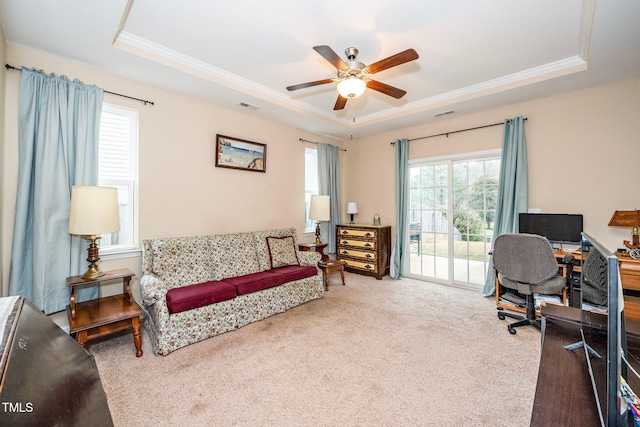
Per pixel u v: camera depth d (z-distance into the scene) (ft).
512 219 11.88
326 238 17.07
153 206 10.23
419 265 15.46
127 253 9.56
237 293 9.37
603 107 10.21
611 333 2.66
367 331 8.95
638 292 7.94
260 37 8.06
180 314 7.96
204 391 6.08
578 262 9.34
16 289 7.50
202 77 9.63
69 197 8.18
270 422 5.22
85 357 4.04
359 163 18.07
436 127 14.55
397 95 8.88
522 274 8.72
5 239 7.52
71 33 7.15
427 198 15.12
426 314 10.35
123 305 7.99
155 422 5.20
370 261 15.65
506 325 9.39
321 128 15.75
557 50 8.71
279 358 7.38
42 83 7.82
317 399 5.83
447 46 8.50
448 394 5.97
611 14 6.41
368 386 6.24
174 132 10.76
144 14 7.04
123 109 9.61
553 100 11.20
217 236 11.18
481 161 13.21
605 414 2.79
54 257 7.91
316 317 10.11
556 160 11.14
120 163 9.68
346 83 7.79
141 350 7.57
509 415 5.36
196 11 6.95
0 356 2.55
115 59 8.37
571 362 4.14
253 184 13.51
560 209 11.05
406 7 6.81
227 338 8.52
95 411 3.44
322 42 8.29
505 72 10.20
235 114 12.75
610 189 10.11
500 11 6.94
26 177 7.57
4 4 6.05
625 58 8.38
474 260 13.48
